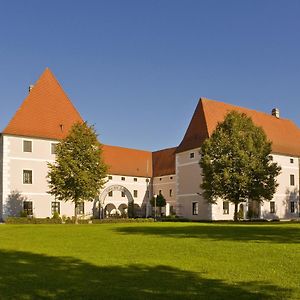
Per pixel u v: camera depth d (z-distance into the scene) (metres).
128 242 17.98
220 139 42.28
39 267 11.49
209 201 43.06
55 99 54.88
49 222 41.84
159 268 11.17
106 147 74.75
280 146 62.66
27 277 10.00
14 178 48.06
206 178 42.03
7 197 47.19
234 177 40.47
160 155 78.56
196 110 60.25
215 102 60.88
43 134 50.88
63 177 41.19
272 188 42.12
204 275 10.16
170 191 71.31
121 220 45.03
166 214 65.12
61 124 53.53
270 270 10.72
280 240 18.33
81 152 42.06
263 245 16.06
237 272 10.48
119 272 10.63
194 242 17.55
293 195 62.44
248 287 8.82
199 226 30.92
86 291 8.52
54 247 16.58
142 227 29.80
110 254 14.08
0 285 9.09
